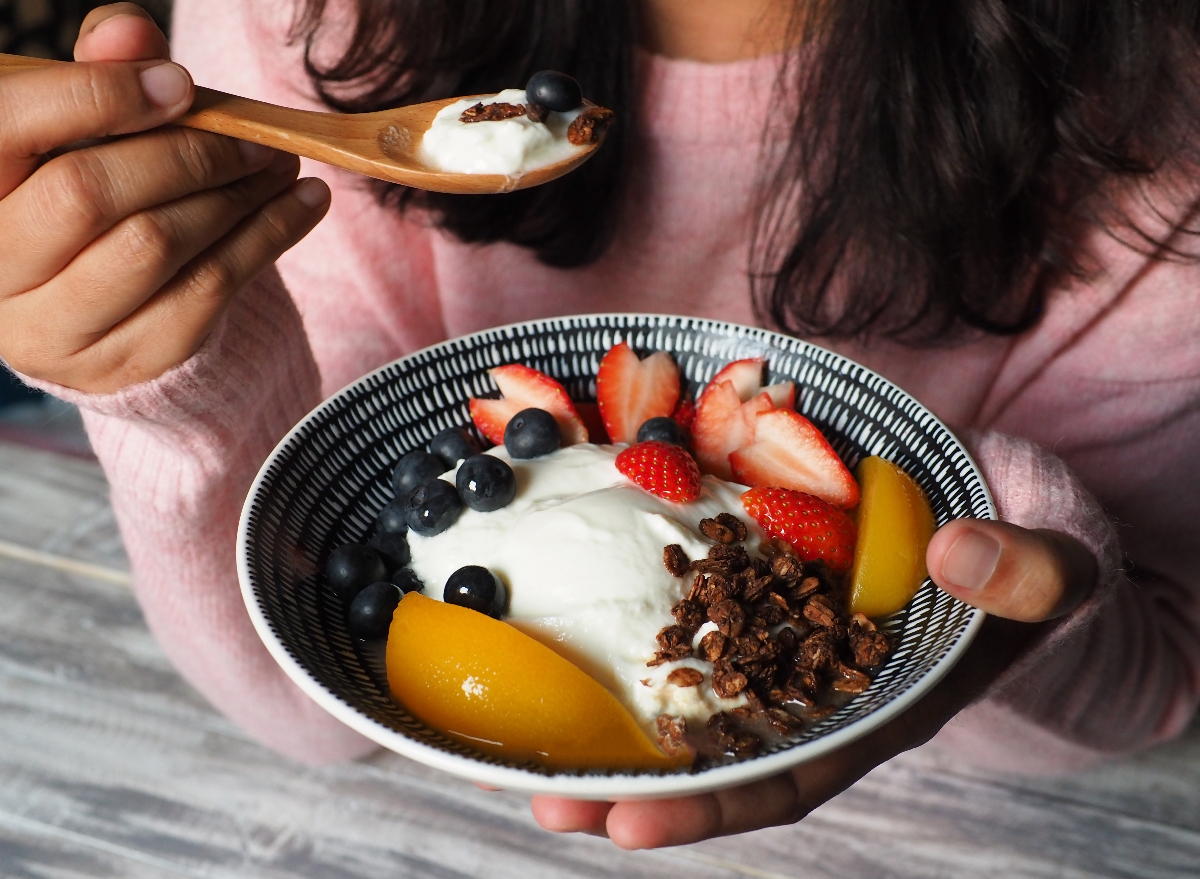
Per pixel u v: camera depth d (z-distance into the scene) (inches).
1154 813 21.0
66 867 20.5
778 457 16.5
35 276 13.5
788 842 20.9
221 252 14.1
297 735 21.2
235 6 21.4
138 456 17.0
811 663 14.0
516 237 20.4
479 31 18.4
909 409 16.2
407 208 20.7
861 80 18.2
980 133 18.0
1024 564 13.2
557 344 17.5
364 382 16.5
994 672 15.5
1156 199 19.6
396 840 21.0
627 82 19.3
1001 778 21.6
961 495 15.2
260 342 16.1
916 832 20.9
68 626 23.5
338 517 15.8
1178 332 20.4
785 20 19.4
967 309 20.2
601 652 14.4
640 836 13.3
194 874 20.5
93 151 13.0
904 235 18.7
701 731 13.8
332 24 20.6
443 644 13.8
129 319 14.1
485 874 20.6
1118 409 21.5
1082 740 20.3
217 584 18.6
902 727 14.9
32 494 25.9
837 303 21.0
